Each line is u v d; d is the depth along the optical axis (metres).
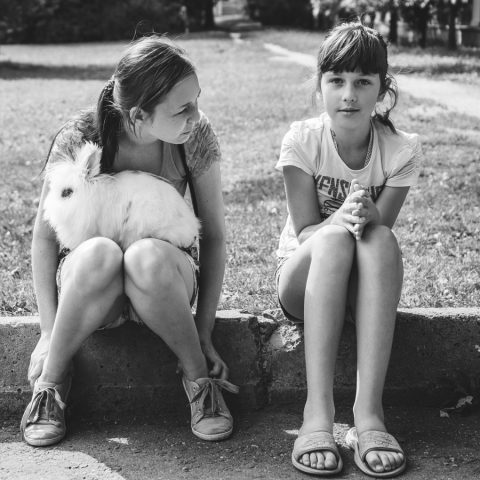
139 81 2.90
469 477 2.83
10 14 24.73
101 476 2.85
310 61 21.56
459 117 10.80
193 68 2.97
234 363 3.40
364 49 3.13
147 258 2.89
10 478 2.83
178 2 41.69
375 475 2.81
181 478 2.84
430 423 3.26
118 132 3.09
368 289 2.96
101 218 3.02
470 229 5.59
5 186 7.60
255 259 4.86
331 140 3.33
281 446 3.07
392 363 3.41
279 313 3.54
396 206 3.36
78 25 37.38
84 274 2.90
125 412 3.36
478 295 4.14
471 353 3.42
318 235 3.05
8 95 16.44
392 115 10.98
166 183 3.08
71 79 19.73
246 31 38.12
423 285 4.32
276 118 11.78
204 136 3.23
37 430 3.06
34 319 3.46
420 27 22.86
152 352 3.36
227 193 7.05
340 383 3.37
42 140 10.74
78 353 3.36
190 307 3.14
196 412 3.14
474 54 19.94
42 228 3.21
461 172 7.45
